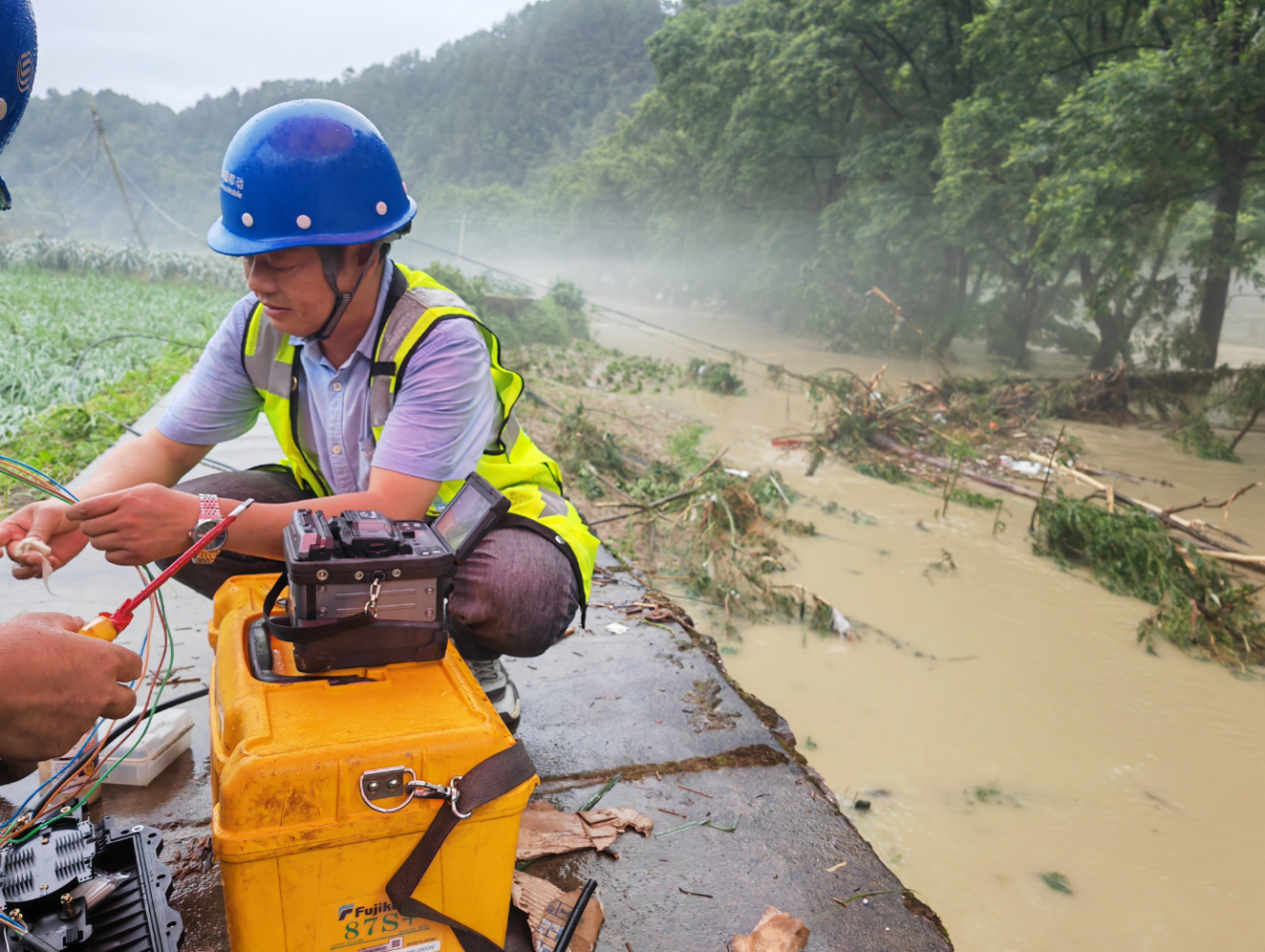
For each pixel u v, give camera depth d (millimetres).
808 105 25188
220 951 1534
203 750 2154
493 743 1268
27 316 11500
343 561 1317
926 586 5477
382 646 1386
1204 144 15258
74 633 1126
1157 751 3631
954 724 3740
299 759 1160
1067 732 3744
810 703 3852
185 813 1902
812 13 23516
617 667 2855
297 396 1889
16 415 6402
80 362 7953
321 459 1913
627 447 8688
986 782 3312
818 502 7324
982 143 18375
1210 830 3096
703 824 2049
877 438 9289
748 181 29516
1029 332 24078
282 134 1603
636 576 3891
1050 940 2518
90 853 1485
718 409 11828
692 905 1773
